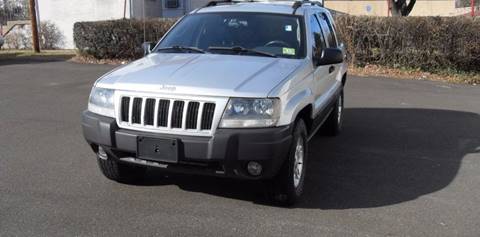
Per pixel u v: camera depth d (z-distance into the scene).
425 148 7.30
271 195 4.94
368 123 8.86
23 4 26.56
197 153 4.44
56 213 4.71
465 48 14.34
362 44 15.34
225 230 4.43
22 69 14.99
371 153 6.99
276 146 4.46
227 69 4.93
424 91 12.41
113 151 4.82
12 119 8.59
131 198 5.12
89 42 17.16
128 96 4.70
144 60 5.55
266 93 4.51
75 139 7.34
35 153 6.62
